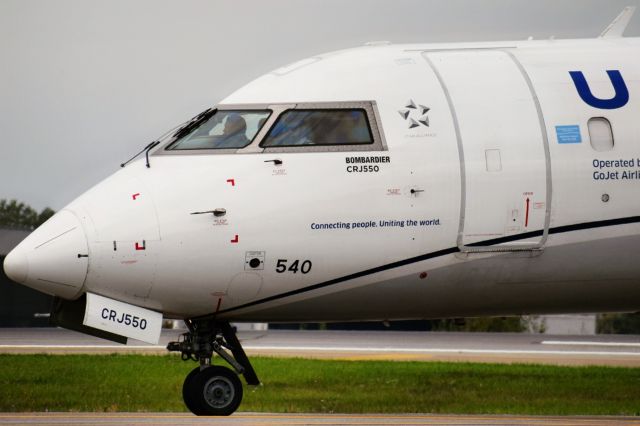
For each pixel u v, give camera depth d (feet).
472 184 180.45
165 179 175.63
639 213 184.96
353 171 178.09
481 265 182.50
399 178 178.81
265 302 179.42
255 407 231.50
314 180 176.96
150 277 172.86
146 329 176.35
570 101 187.62
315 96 183.52
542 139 183.83
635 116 187.62
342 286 179.63
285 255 175.42
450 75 189.06
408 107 183.52
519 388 274.16
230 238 173.68
